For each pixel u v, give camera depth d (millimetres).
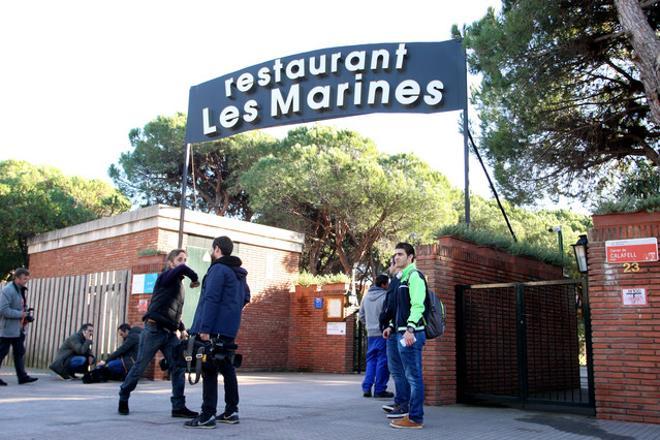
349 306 16781
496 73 11414
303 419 6469
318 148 26516
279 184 24516
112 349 12758
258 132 31375
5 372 12508
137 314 12453
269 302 17234
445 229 9133
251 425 5922
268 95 13555
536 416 7395
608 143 12484
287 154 26844
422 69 11875
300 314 17469
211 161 31750
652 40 8977
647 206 7199
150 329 6414
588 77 12070
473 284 9305
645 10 10844
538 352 10570
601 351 7297
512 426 6504
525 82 11383
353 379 13703
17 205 20266
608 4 10883
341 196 23859
